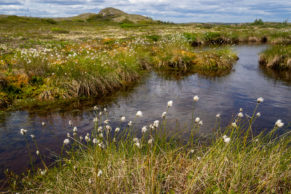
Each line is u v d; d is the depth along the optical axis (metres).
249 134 4.64
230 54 14.94
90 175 3.01
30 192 3.03
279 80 10.32
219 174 2.75
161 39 20.17
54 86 7.88
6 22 51.25
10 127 5.32
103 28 43.19
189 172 2.90
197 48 20.22
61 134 4.96
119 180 2.80
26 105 6.82
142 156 3.27
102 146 3.09
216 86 9.31
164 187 2.72
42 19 66.25
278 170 2.72
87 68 8.92
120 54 11.78
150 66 13.30
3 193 3.06
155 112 6.35
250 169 2.83
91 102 7.30
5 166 3.78
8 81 7.73
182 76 11.37
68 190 2.81
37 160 3.94
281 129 4.99
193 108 6.62
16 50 13.05
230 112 6.27
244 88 8.95
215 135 4.73
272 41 26.38
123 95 8.12
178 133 4.85
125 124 5.48
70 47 15.49
